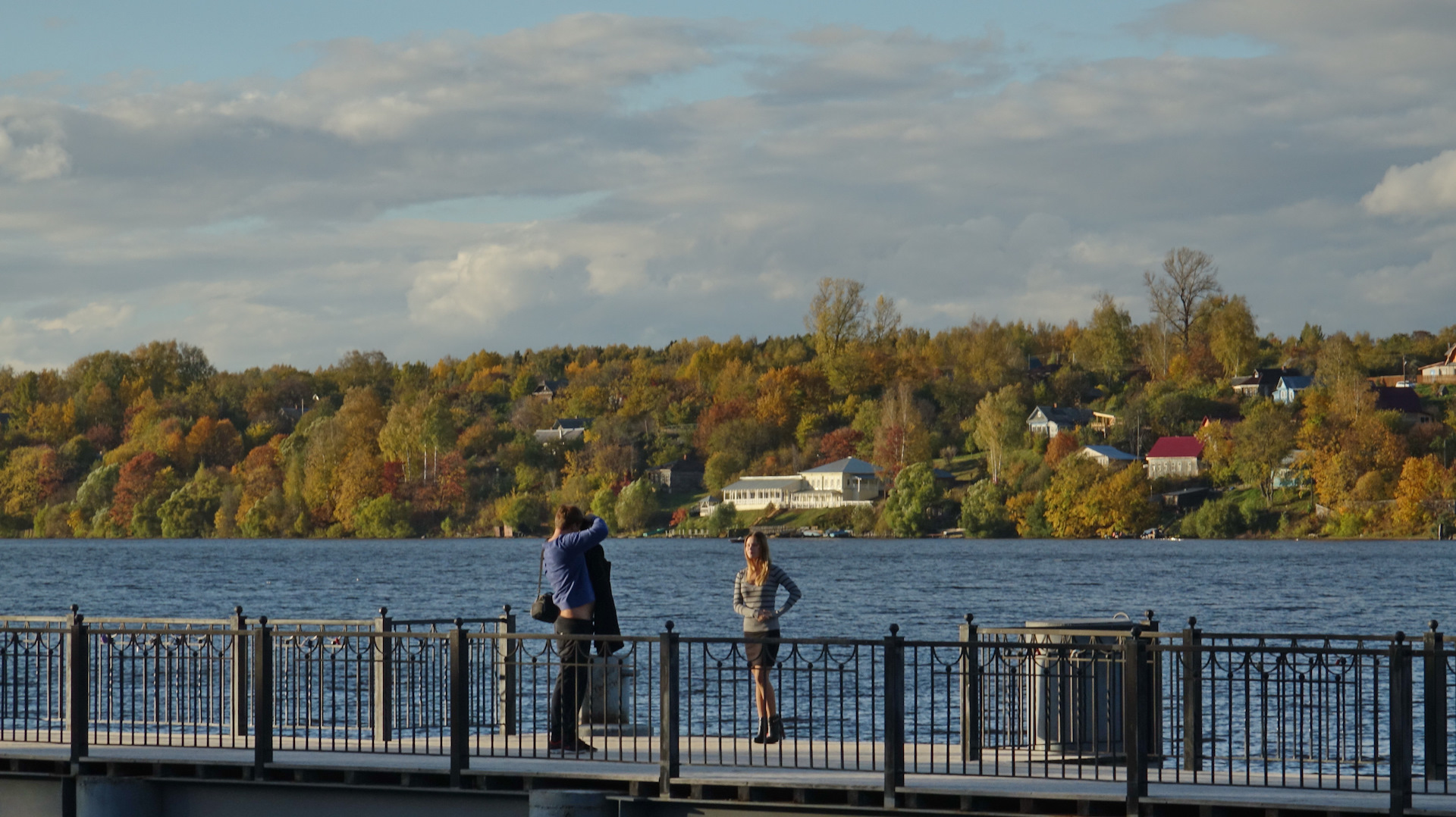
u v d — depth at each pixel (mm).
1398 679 16469
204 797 19953
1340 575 153125
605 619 22766
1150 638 19375
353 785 19281
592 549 22375
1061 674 18953
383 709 23234
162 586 148750
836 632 87250
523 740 23078
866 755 20938
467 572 175750
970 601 116125
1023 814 17328
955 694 40594
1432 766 19406
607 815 18422
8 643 22328
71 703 20391
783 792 17984
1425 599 116938
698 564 194250
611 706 23312
